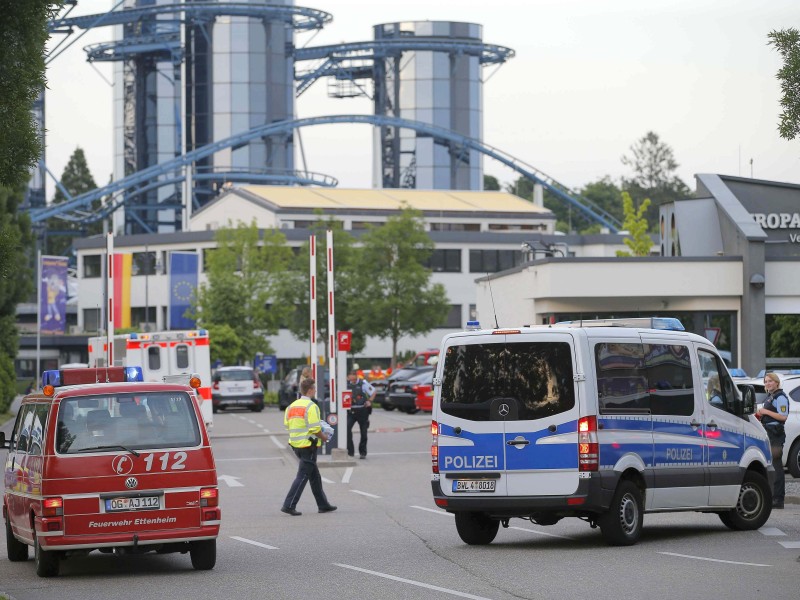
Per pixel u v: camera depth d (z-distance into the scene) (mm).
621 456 25062
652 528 28875
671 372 26578
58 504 22125
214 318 134250
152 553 26922
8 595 20547
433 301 134125
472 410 25359
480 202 187250
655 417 25969
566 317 67438
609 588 19531
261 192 178500
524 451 24875
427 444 60688
